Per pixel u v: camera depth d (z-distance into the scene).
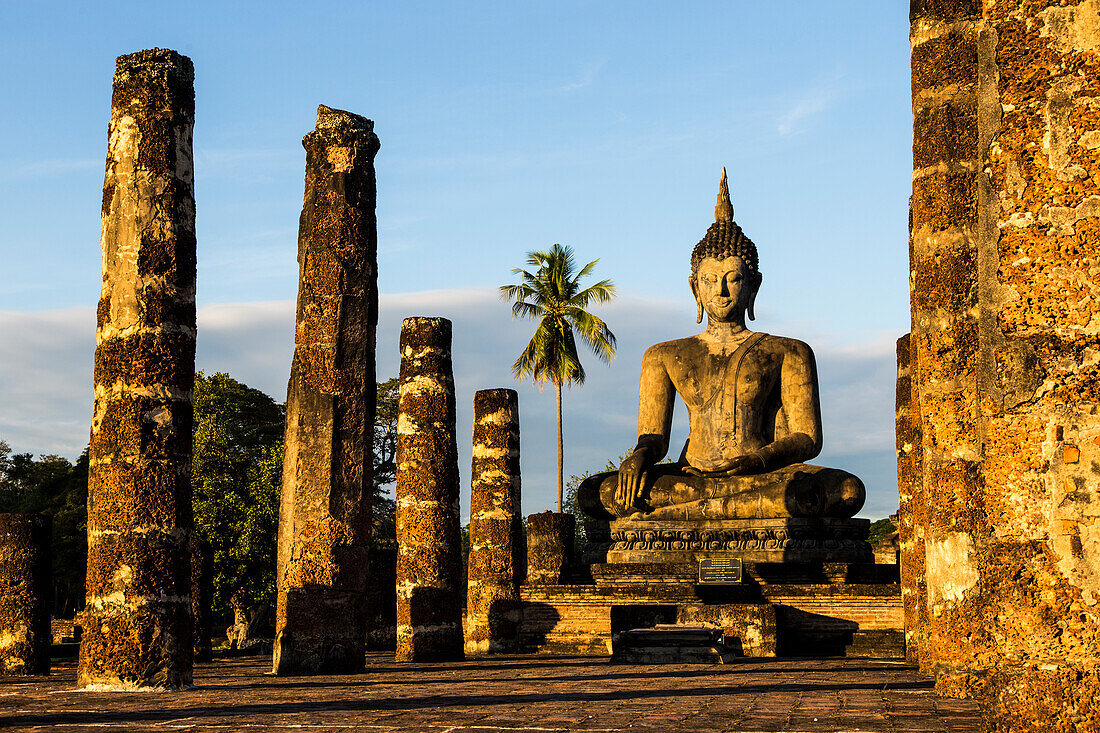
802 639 20.92
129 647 13.48
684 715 9.46
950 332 11.59
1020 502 6.98
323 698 11.73
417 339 22.17
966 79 11.77
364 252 17.97
